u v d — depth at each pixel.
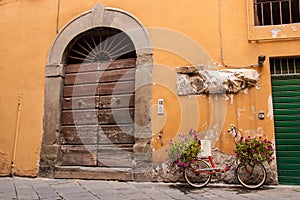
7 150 6.80
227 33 5.98
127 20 6.61
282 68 5.79
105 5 6.82
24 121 6.85
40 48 7.09
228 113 5.70
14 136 6.83
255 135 5.50
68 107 6.86
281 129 5.57
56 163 6.48
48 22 7.16
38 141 6.68
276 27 5.74
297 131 5.51
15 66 7.16
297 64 5.73
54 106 6.74
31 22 7.27
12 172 6.64
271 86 5.73
